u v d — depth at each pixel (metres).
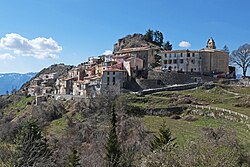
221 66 127.38
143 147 57.97
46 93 144.62
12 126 82.38
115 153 52.62
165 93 98.44
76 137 78.06
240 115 69.12
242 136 53.44
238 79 114.00
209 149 25.53
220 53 127.31
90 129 79.62
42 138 64.75
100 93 107.25
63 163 59.88
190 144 27.14
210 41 161.12
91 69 138.38
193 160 24.88
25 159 29.84
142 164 28.58
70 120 91.00
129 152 52.66
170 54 130.12
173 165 25.84
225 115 73.06
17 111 131.88
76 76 147.12
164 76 116.62
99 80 115.88
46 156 47.16
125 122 75.38
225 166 24.17
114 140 54.62
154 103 90.69
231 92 96.50
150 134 66.00
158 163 27.06
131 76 118.88
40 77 186.50
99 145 67.31
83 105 102.94
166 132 48.69
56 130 88.38
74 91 128.25
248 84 107.56
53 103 116.50
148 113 85.12
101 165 54.03
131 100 92.88
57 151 67.81
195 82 115.56
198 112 79.38
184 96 94.00
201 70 125.31
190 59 126.44
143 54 140.38
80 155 65.31
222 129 54.59
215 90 100.69
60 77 170.88
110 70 113.31
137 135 67.56
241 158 30.84
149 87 113.44
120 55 140.75
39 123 90.00
